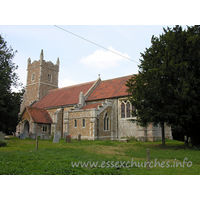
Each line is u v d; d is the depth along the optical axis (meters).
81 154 14.02
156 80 17.95
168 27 20.89
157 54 20.52
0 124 25.33
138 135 28.81
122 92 33.19
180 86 16.89
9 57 27.38
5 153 12.85
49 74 52.75
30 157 11.94
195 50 18.02
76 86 44.25
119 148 19.17
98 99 34.88
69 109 34.28
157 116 18.28
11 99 26.92
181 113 17.45
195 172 9.22
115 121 32.81
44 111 39.72
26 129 37.47
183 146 19.53
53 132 35.88
